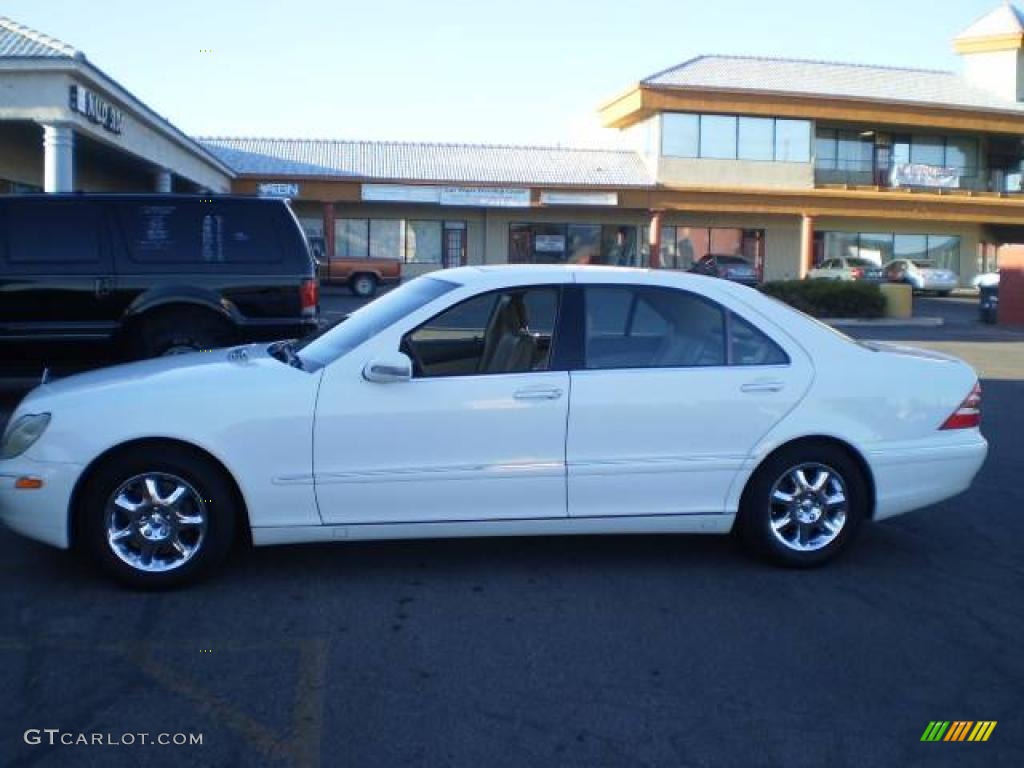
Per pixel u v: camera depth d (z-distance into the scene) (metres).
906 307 28.89
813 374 5.80
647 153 42.84
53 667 4.42
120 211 9.38
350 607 5.18
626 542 6.37
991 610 5.33
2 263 9.16
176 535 5.30
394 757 3.74
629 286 5.79
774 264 44.81
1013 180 47.19
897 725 4.08
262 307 9.55
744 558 6.09
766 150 42.59
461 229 42.31
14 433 5.29
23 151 23.06
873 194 43.22
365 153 42.25
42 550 5.99
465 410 5.41
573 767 3.70
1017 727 4.08
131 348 9.38
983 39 47.41
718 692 4.32
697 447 5.65
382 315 5.84
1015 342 22.12
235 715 4.02
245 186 38.47
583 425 5.52
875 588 5.62
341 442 5.32
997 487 8.04
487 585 5.54
